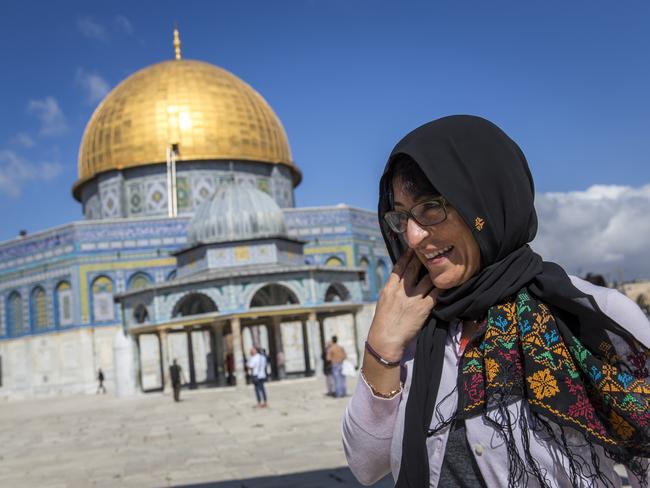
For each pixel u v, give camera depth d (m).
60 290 36.34
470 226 1.99
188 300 32.22
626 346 1.93
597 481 1.90
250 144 40.62
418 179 2.08
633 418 1.88
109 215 39.94
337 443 10.14
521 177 2.06
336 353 18.47
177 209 39.12
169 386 25.45
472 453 1.99
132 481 8.43
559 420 1.88
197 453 10.37
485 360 2.01
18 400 34.44
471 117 2.11
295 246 28.19
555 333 1.97
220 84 41.41
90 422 17.34
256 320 30.08
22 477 9.49
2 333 37.94
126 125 39.81
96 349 35.41
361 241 39.22
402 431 2.11
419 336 2.16
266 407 16.86
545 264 2.12
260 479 7.87
